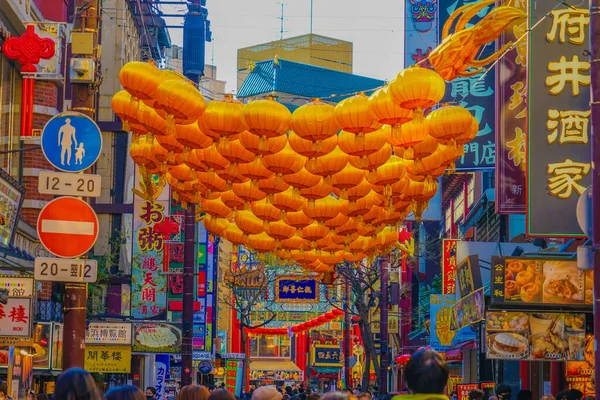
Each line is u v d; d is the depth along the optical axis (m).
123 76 14.81
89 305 34.50
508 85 20.66
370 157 15.64
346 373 57.41
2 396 15.81
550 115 17.83
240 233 20.36
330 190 17.00
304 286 43.97
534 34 17.98
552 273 18.80
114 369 30.00
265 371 92.31
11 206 22.00
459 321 23.25
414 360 7.35
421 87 14.20
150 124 15.74
